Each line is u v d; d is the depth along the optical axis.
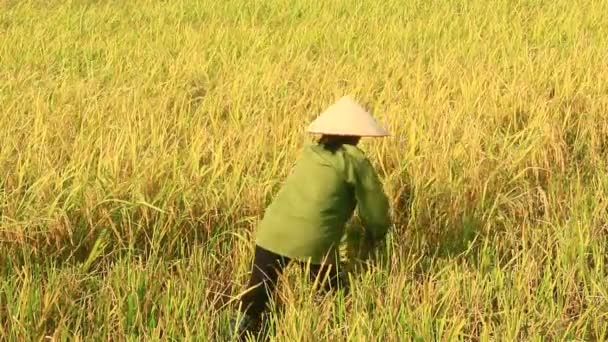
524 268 4.70
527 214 5.61
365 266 4.99
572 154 6.71
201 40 12.22
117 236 5.17
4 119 6.99
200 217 5.34
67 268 4.85
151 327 4.30
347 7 15.27
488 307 4.48
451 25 12.76
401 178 5.83
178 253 5.27
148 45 11.95
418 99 7.61
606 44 10.69
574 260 4.86
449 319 4.17
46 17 15.19
